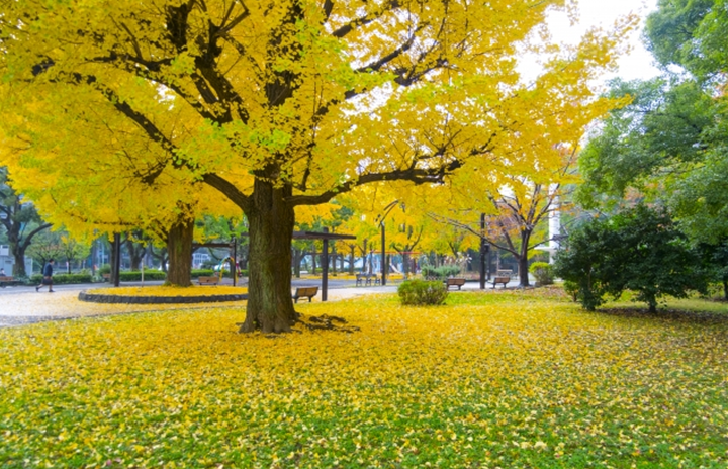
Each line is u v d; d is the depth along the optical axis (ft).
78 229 44.78
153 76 19.12
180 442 12.46
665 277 34.73
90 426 13.41
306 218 55.67
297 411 14.83
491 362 21.47
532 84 18.21
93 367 19.83
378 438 12.81
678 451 12.03
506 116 18.17
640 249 37.32
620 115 34.01
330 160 18.03
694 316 36.63
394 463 11.29
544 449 12.10
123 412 14.60
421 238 112.68
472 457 11.59
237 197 26.58
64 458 11.25
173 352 22.40
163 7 18.06
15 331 28.81
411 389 17.28
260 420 14.03
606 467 10.98
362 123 17.78
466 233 89.86
